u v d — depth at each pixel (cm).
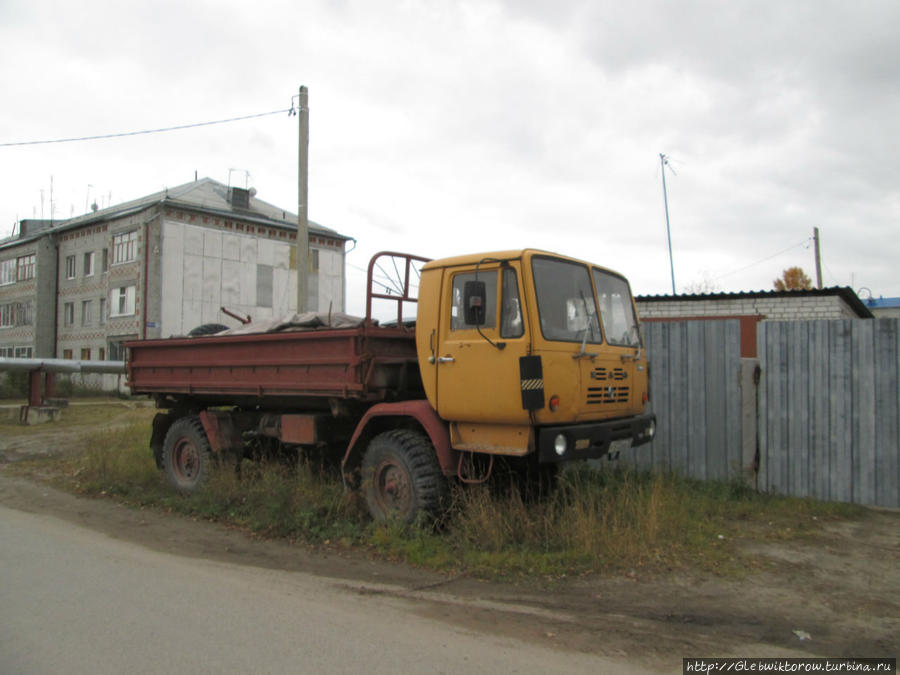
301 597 484
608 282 673
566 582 514
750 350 1290
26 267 4225
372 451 654
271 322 802
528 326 549
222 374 821
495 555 559
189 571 549
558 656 384
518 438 564
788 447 780
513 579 521
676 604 470
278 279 3875
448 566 553
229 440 834
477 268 575
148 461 996
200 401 942
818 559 565
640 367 679
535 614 452
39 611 449
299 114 1381
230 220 3662
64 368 1850
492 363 569
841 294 1241
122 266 3547
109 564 566
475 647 396
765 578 520
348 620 438
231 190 3778
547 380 549
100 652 381
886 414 732
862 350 746
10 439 1394
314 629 420
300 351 715
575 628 427
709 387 838
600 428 589
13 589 497
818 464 763
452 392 598
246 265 3722
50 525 713
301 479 750
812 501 739
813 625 434
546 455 545
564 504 636
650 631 423
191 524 720
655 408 867
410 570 550
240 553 608
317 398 741
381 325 740
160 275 3372
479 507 599
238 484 789
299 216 1370
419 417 618
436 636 412
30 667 361
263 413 854
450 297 611
